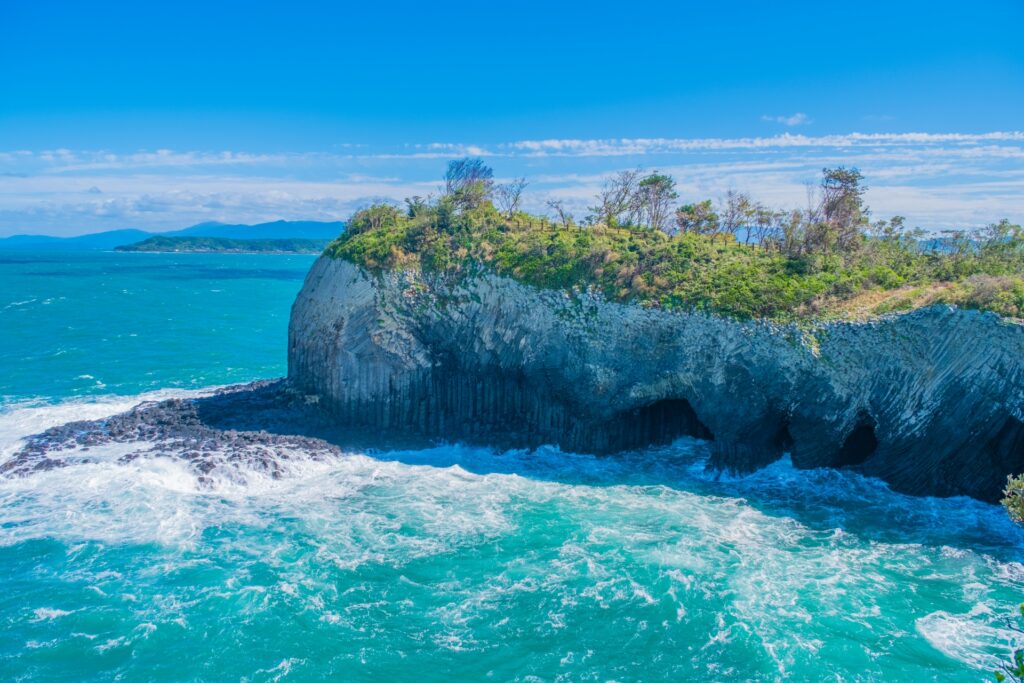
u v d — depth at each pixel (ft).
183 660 90.48
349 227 211.41
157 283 618.85
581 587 106.83
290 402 185.06
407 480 147.23
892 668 88.79
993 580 108.99
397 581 108.47
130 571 110.22
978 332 131.95
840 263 166.81
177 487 138.41
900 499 137.28
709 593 104.94
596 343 161.38
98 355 269.44
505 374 170.50
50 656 90.68
